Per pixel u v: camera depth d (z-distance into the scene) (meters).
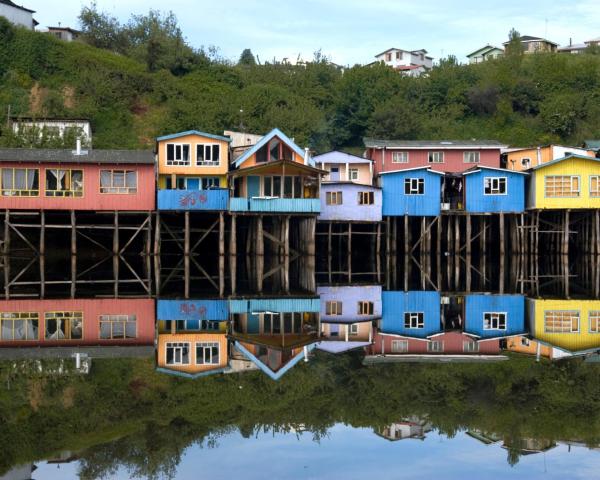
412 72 101.12
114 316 25.44
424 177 46.28
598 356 20.48
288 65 87.94
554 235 51.44
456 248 45.88
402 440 13.31
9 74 68.06
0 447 12.53
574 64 84.94
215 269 43.06
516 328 24.80
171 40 79.94
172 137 40.84
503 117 76.25
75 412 14.50
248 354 19.81
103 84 69.12
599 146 55.34
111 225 42.38
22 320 24.56
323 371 18.38
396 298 31.84
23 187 38.34
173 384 16.69
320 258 53.66
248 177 41.66
